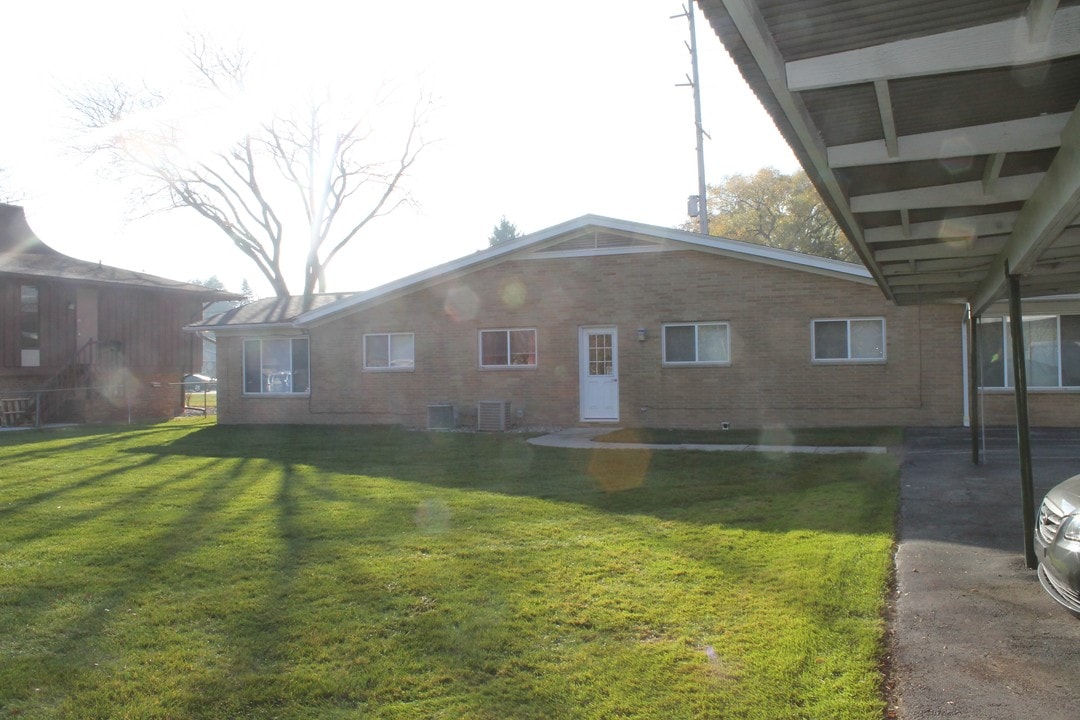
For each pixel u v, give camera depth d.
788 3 3.14
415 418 19.55
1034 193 5.19
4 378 24.44
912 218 6.30
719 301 16.95
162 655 4.58
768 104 3.87
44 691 4.13
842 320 16.20
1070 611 4.77
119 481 11.06
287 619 5.13
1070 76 3.81
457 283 19.14
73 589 5.81
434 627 4.94
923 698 3.87
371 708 3.91
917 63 3.49
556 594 5.53
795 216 49.38
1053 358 15.18
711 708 3.82
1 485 10.81
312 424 20.64
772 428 16.50
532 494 9.47
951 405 15.53
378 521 7.99
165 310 28.69
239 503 9.13
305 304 23.78
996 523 7.42
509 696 4.01
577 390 18.06
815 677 4.13
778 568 6.04
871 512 8.00
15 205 31.89
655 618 5.03
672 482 10.21
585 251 17.98
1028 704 3.78
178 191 34.22
